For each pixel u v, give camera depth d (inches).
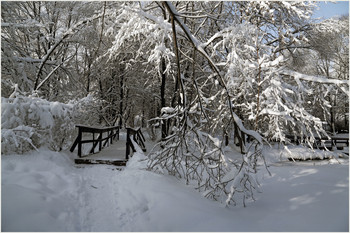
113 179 193.6
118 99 655.8
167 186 168.6
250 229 116.7
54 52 454.9
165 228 123.9
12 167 171.0
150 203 148.5
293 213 133.9
